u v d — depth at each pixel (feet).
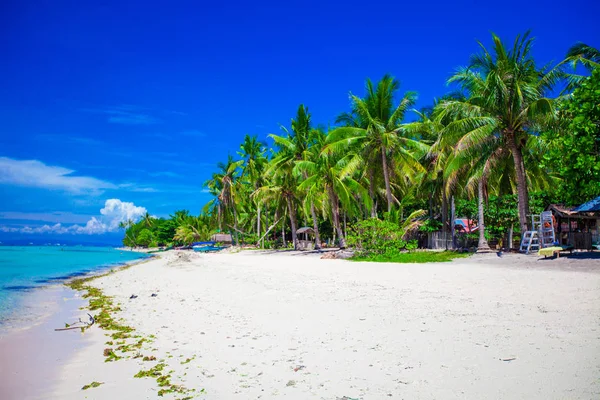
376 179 118.32
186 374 18.40
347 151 112.06
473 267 56.34
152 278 69.15
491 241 106.93
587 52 71.05
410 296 32.45
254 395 15.46
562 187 60.08
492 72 75.31
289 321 27.04
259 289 42.50
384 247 84.53
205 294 43.65
